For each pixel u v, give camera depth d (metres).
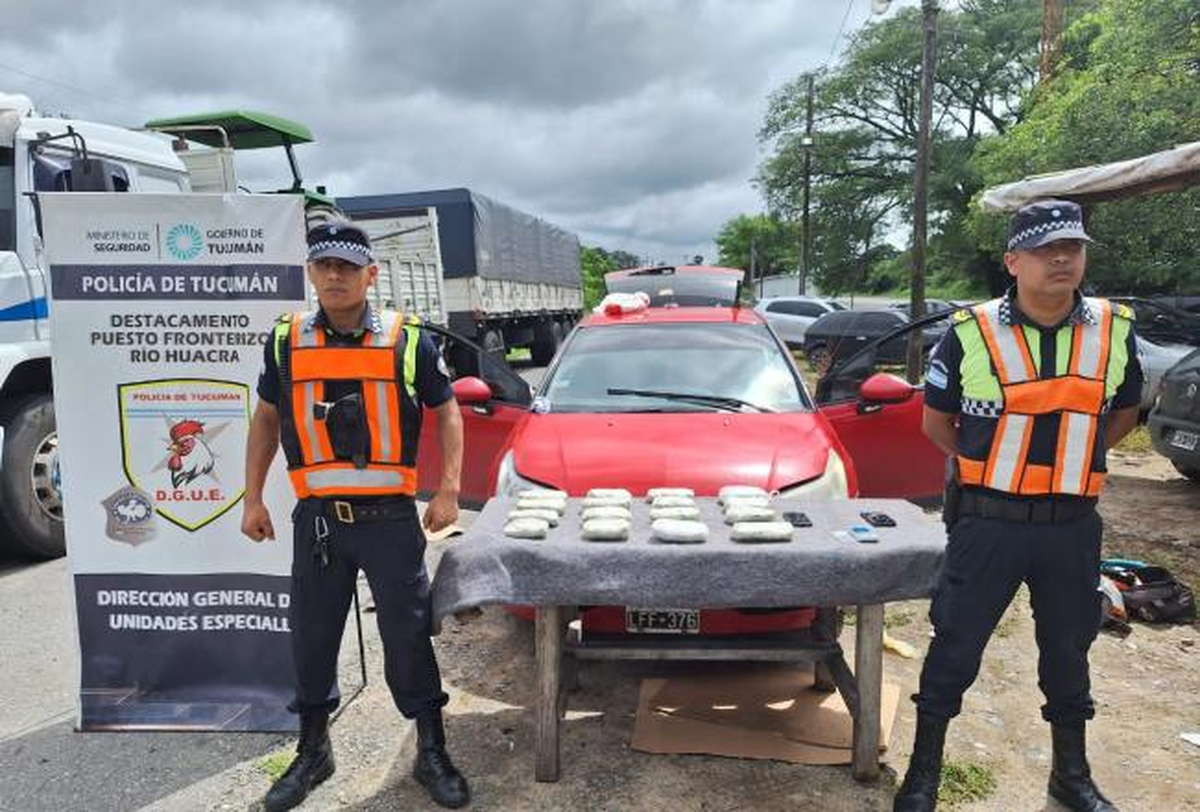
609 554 2.68
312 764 2.90
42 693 3.69
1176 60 13.12
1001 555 2.48
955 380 2.55
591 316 5.46
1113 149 13.34
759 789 2.86
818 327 14.27
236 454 3.25
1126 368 2.47
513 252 15.61
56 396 3.23
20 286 5.13
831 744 3.08
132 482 3.28
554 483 3.65
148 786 2.98
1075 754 2.69
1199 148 6.33
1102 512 6.21
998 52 33.75
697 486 3.56
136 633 3.36
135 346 3.20
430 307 11.43
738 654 3.00
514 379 4.40
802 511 3.07
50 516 5.39
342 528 2.71
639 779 2.92
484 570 2.69
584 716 3.36
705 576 2.65
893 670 3.69
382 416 2.65
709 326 5.04
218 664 3.38
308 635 2.81
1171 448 6.65
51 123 5.32
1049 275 2.30
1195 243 13.93
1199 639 3.99
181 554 3.31
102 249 3.14
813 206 35.53
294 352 2.66
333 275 2.56
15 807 2.87
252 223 3.12
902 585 2.64
